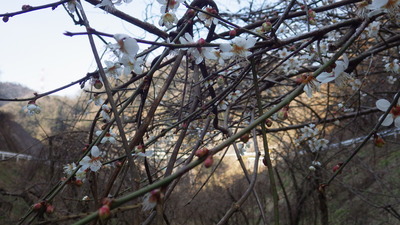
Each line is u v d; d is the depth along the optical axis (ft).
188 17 5.00
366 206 20.66
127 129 9.81
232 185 23.27
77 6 4.27
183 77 11.59
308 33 4.95
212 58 4.32
